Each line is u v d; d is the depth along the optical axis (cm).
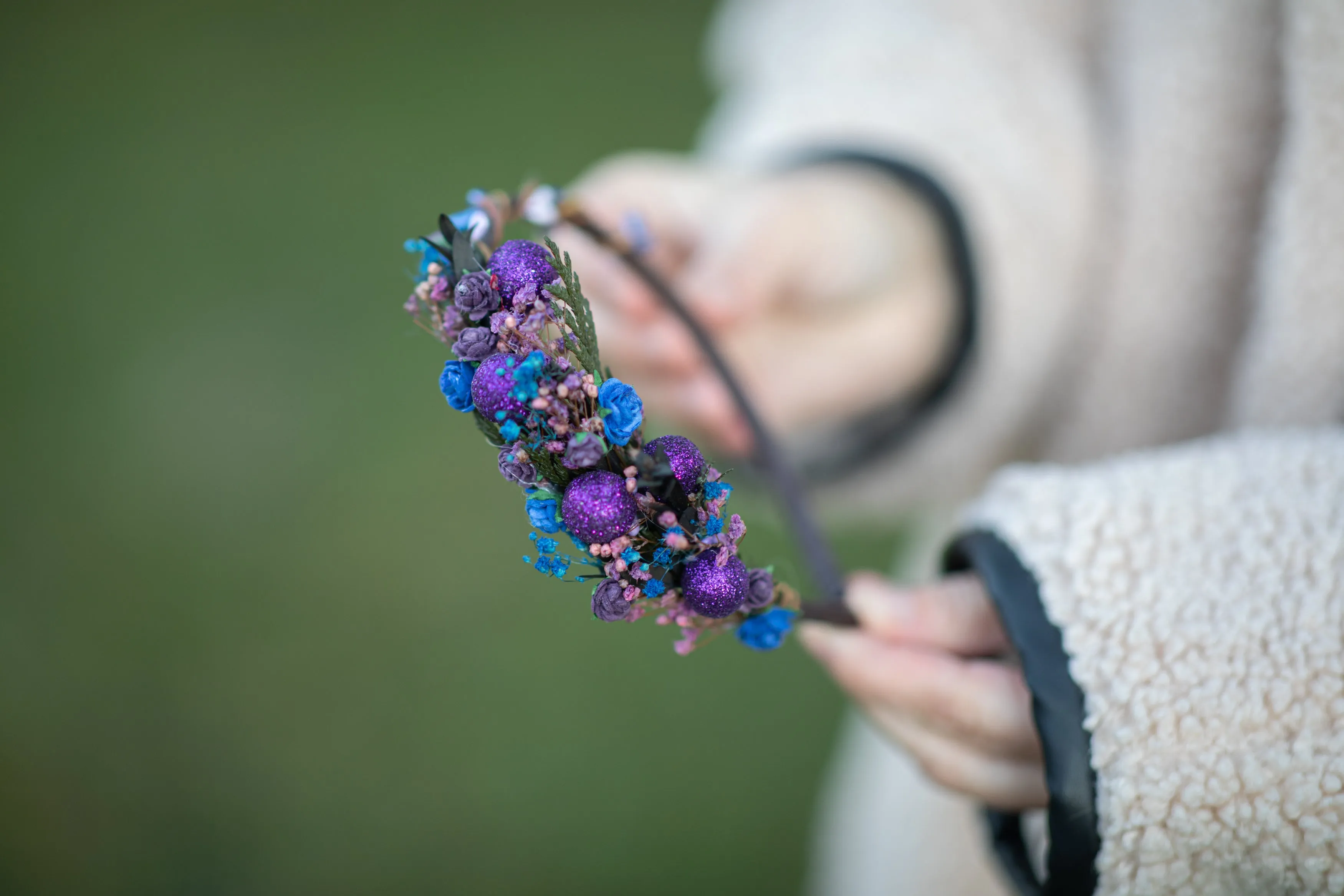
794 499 80
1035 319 103
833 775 207
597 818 219
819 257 93
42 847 212
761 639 62
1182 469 64
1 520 256
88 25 372
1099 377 109
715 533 56
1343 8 74
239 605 244
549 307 54
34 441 267
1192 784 59
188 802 220
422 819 218
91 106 351
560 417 54
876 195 97
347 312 296
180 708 230
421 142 340
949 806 106
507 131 345
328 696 232
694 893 213
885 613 68
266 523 257
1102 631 61
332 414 276
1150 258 102
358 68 367
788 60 118
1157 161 99
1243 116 94
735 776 224
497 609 244
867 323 99
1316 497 62
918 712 68
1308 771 59
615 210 95
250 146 341
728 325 92
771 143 108
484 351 55
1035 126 103
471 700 232
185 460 267
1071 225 102
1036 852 72
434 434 271
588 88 357
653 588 56
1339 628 60
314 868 213
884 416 105
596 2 384
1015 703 66
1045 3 109
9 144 338
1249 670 60
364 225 316
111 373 284
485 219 61
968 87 103
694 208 103
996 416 107
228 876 213
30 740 223
